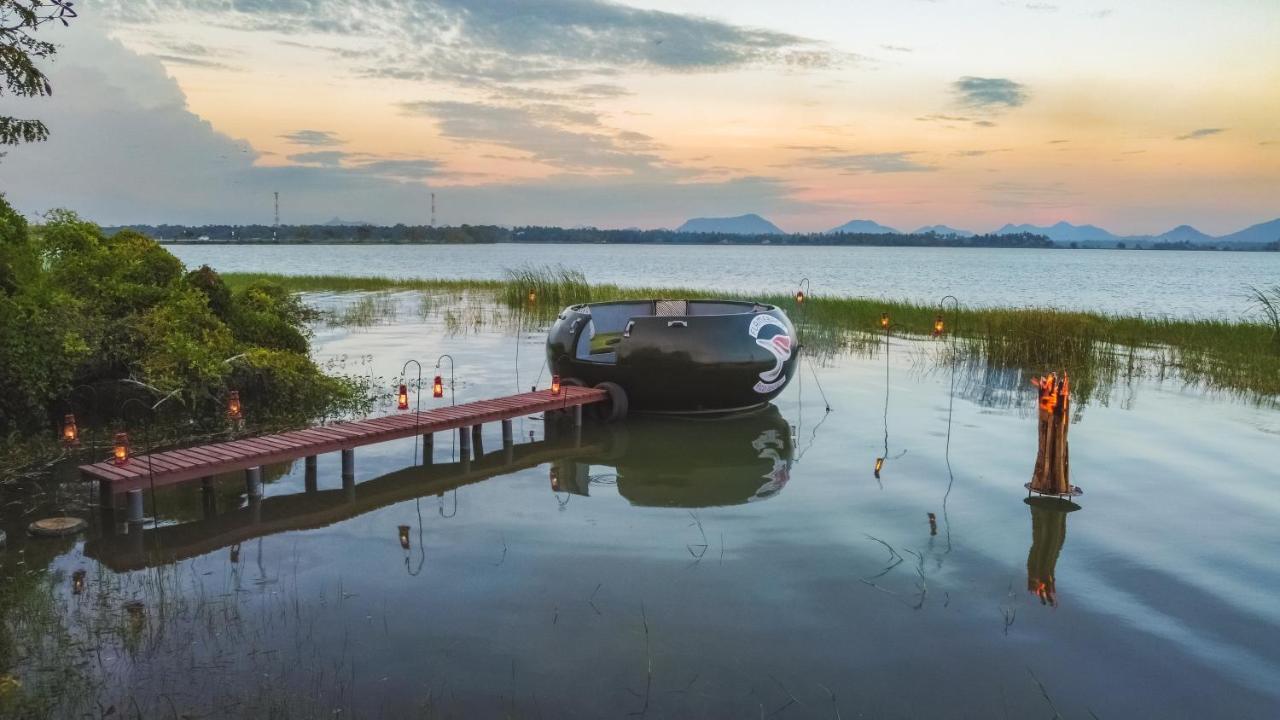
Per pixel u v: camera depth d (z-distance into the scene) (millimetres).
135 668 4094
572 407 10203
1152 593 4961
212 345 10125
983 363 14164
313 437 7492
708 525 6184
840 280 59219
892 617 4641
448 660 4164
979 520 6270
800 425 9633
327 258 107188
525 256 136000
